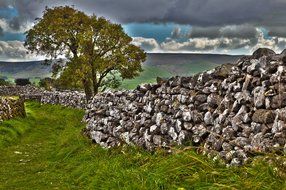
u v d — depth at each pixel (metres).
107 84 54.19
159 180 9.87
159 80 15.05
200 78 12.55
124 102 17.20
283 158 8.45
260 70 10.20
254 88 10.20
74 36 53.66
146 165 11.55
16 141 23.17
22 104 37.28
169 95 13.87
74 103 45.41
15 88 78.62
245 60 11.09
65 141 19.27
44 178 14.04
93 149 16.50
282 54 9.96
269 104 9.56
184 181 9.67
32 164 16.78
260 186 8.13
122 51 52.56
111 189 10.66
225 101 11.11
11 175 15.03
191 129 12.07
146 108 15.14
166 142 12.96
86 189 11.81
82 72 50.38
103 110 19.17
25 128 28.17
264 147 9.09
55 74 55.75
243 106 10.38
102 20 53.12
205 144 11.02
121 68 52.66
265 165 8.66
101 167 12.83
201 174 9.61
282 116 9.04
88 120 22.83
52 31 53.44
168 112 13.53
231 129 10.45
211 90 11.92
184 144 11.94
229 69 11.69
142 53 53.59
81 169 13.67
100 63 50.97
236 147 9.91
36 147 21.39
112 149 15.37
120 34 52.44
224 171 9.52
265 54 10.64
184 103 12.87
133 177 10.84
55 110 48.09
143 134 14.45
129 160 12.83
